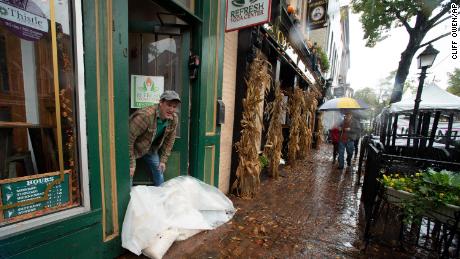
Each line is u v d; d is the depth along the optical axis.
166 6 2.49
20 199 1.44
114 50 1.79
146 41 2.89
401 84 9.23
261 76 3.46
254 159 3.58
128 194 2.03
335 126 6.64
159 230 2.04
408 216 1.99
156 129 2.38
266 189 4.05
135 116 2.24
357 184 4.64
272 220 2.86
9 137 1.48
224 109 3.29
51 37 1.52
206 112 3.05
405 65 9.08
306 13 8.16
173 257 2.04
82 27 1.57
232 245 2.27
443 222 1.84
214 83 3.12
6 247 1.31
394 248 2.30
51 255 1.52
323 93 12.63
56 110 1.57
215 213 2.78
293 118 5.90
